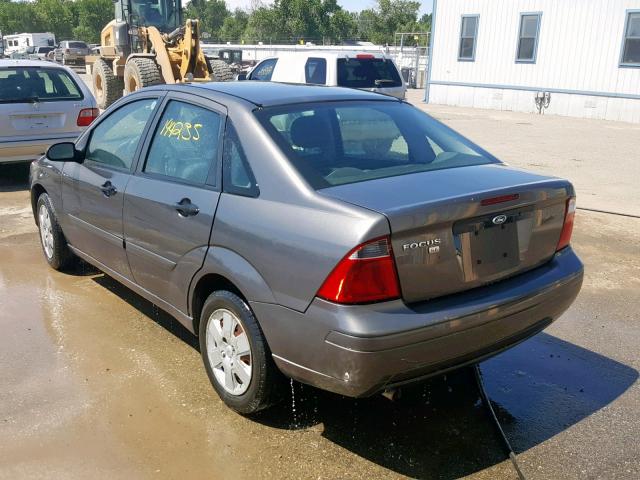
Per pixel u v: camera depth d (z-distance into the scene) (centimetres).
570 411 357
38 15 10150
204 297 363
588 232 713
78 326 451
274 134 328
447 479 297
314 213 288
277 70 1239
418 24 8531
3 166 1045
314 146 335
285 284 292
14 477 293
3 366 392
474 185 312
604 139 1531
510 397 371
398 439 327
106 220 432
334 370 279
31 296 504
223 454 312
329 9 8875
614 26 1992
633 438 332
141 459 307
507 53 2288
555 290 327
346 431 333
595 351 432
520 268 321
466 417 347
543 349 434
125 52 1666
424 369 287
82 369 390
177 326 454
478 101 2414
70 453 311
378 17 8606
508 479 298
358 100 390
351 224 273
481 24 2345
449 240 288
